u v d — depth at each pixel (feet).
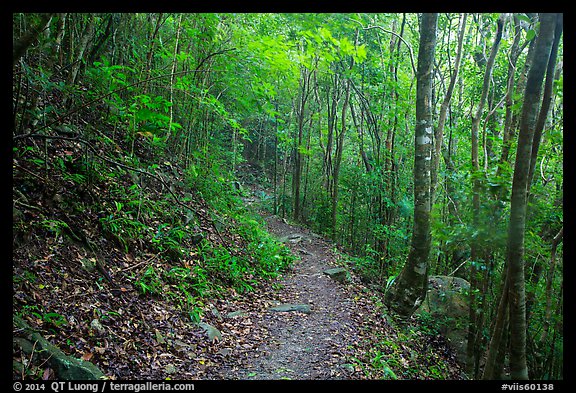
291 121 58.54
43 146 17.46
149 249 20.03
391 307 20.18
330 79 49.78
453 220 15.85
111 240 18.17
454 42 32.37
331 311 23.48
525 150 9.62
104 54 24.79
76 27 20.85
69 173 18.13
